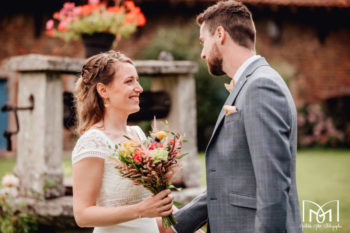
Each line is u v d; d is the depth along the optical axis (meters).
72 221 3.81
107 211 1.91
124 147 1.87
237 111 1.90
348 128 12.34
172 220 2.00
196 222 2.32
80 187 1.97
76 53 11.25
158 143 1.93
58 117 3.99
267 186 1.71
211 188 2.00
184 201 3.94
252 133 1.78
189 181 4.28
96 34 3.94
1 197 3.85
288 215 1.90
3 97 11.23
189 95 4.39
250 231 1.87
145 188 2.08
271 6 11.90
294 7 12.06
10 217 3.82
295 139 1.96
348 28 13.37
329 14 13.01
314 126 12.41
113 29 3.94
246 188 1.89
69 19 3.93
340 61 13.34
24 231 3.83
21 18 11.21
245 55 2.04
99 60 2.16
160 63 4.23
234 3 2.10
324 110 12.65
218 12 2.08
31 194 3.91
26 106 4.03
